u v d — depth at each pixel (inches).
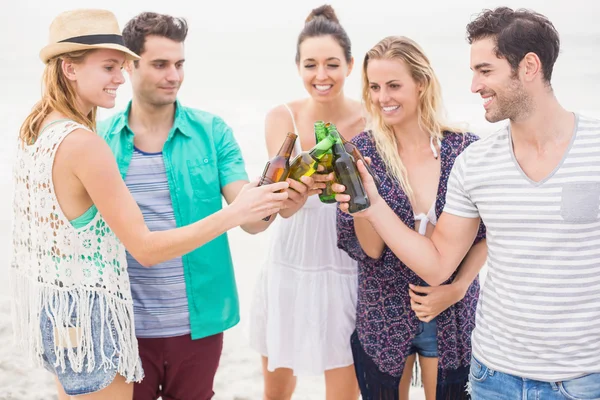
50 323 89.4
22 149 91.0
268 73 682.8
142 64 104.1
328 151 93.9
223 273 112.7
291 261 122.4
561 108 83.7
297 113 129.5
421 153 107.1
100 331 90.5
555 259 82.2
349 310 121.1
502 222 85.6
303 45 121.6
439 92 105.2
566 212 80.9
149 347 108.8
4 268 220.5
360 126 128.2
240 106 552.1
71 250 88.7
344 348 121.7
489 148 87.4
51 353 90.5
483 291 91.4
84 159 85.5
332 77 121.1
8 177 339.9
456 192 92.3
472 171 88.5
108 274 91.6
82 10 88.2
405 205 103.6
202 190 110.3
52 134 86.6
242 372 159.8
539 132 83.0
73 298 89.0
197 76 661.9
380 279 106.8
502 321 86.8
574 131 82.0
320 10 126.2
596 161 80.7
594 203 80.2
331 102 126.0
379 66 102.3
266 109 543.5
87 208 89.4
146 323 108.0
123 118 108.0
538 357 84.4
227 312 113.4
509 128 87.0
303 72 122.8
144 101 107.0
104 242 91.4
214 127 113.5
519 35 80.7
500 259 86.5
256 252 238.8
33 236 90.1
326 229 119.6
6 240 247.0
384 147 105.3
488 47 83.2
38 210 88.3
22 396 146.8
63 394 105.6
